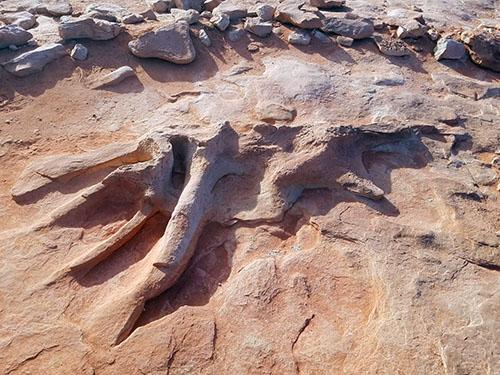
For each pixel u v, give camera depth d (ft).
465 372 2.09
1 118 3.69
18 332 2.25
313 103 3.86
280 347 2.22
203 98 3.93
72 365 2.13
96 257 2.59
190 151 3.11
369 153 3.39
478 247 2.70
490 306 2.37
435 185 3.15
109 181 2.93
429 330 2.26
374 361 2.15
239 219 2.90
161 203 2.90
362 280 2.54
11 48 4.13
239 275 2.55
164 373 2.11
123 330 2.27
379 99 3.98
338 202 3.01
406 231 2.77
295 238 2.85
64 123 3.69
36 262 2.60
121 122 3.73
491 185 3.27
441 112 3.93
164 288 2.47
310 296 2.47
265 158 3.21
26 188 3.06
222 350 2.21
